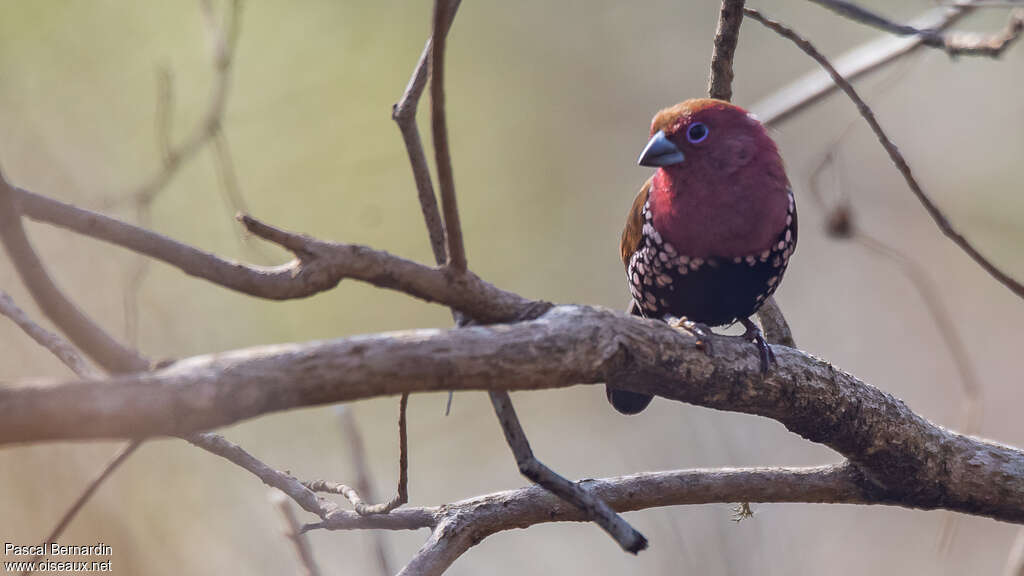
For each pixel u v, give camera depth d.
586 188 15.67
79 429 3.61
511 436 4.54
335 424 12.89
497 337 4.31
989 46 7.34
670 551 11.48
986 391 15.63
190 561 11.47
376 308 12.80
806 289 16.36
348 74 13.05
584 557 13.62
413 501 13.58
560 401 14.70
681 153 7.15
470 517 5.89
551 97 15.77
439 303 4.66
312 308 12.62
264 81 12.68
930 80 16.28
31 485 10.90
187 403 3.72
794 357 5.62
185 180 12.01
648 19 16.33
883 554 13.43
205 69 12.25
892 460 6.02
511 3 15.81
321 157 12.80
